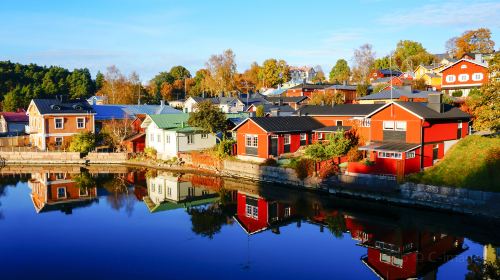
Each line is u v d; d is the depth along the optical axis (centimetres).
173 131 5691
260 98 9569
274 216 3219
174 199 3884
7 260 2353
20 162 6200
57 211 3459
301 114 5522
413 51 13025
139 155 6144
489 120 3609
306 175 3997
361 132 4525
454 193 3036
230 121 5903
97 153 6134
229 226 2984
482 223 2869
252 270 2183
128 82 12494
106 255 2425
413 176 3647
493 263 2230
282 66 14700
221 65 12450
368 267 2195
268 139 4719
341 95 7975
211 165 5138
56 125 6569
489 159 3491
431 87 7450
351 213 3269
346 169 4031
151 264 2278
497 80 3625
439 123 4041
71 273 2161
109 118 7388
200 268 2214
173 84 14750
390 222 3019
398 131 3991
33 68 15000
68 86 14150
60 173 5409
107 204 3703
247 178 4628
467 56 7625
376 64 13025
